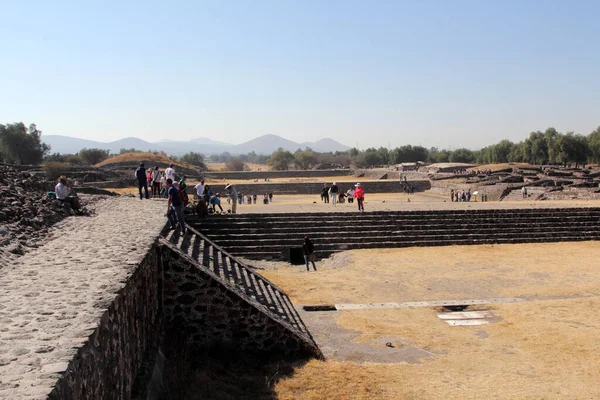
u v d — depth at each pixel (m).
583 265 20.48
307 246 20.38
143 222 14.82
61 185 16.72
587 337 11.96
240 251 22.56
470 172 85.31
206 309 10.73
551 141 92.38
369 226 25.11
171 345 9.78
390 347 11.73
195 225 24.03
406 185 68.81
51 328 5.18
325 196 42.53
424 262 21.11
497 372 10.14
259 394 8.96
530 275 18.94
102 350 5.50
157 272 10.62
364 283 17.84
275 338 10.87
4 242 9.78
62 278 7.44
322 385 9.38
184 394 8.40
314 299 15.80
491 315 14.31
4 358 4.36
